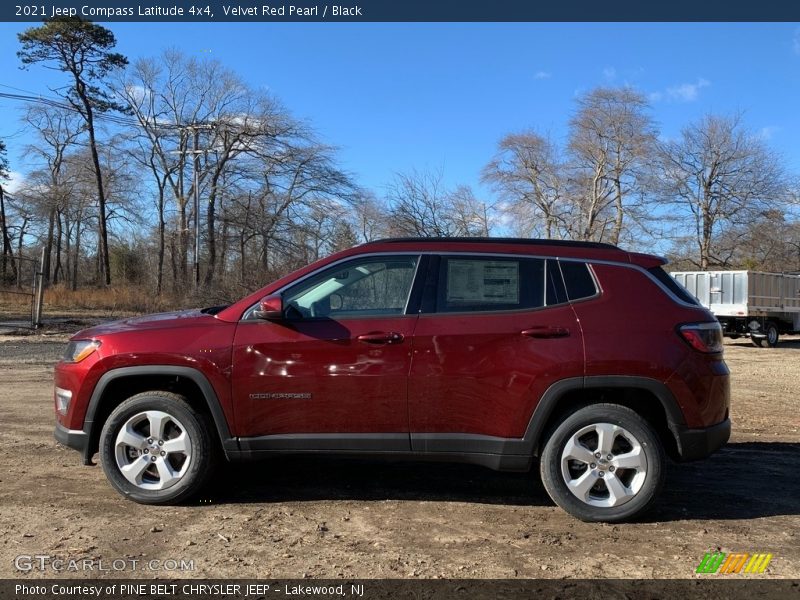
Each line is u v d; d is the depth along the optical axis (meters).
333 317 4.38
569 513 4.27
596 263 4.44
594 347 4.18
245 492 4.80
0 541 3.83
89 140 44.28
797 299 22.11
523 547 3.86
